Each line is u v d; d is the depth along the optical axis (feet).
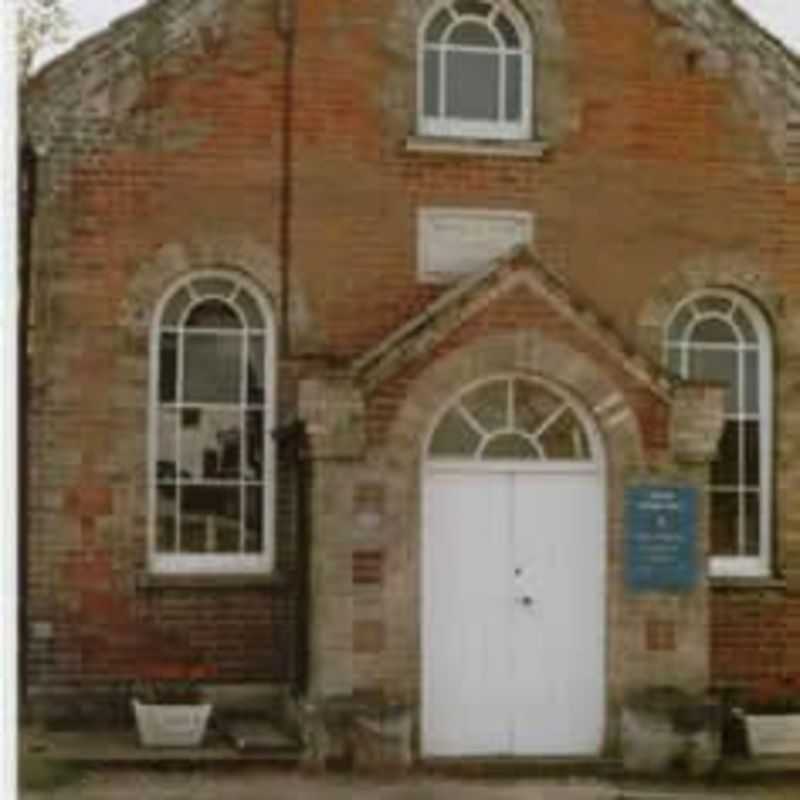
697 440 61.11
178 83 64.28
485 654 60.64
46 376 62.75
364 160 65.62
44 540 62.54
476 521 60.85
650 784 58.39
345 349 65.21
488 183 66.49
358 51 65.72
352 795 53.62
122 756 56.95
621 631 60.39
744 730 63.21
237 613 63.62
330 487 58.44
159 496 63.98
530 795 54.95
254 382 64.90
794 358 68.54
